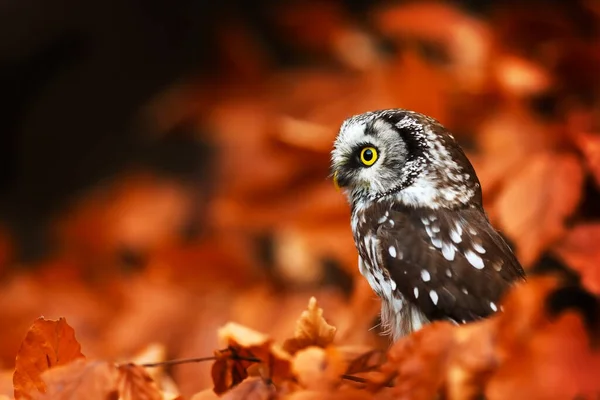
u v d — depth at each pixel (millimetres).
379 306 7965
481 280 6395
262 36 15914
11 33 16781
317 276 10391
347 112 10836
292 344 6242
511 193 7680
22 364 5984
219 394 6371
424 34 10625
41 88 17656
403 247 6574
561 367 5254
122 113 17469
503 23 10430
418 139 6887
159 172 16375
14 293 11750
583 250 6797
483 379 5344
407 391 5402
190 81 15070
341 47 11695
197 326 10312
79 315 11469
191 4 17109
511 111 9523
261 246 12047
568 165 7754
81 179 17203
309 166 10242
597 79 9695
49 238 16734
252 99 12969
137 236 13758
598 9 10234
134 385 5750
